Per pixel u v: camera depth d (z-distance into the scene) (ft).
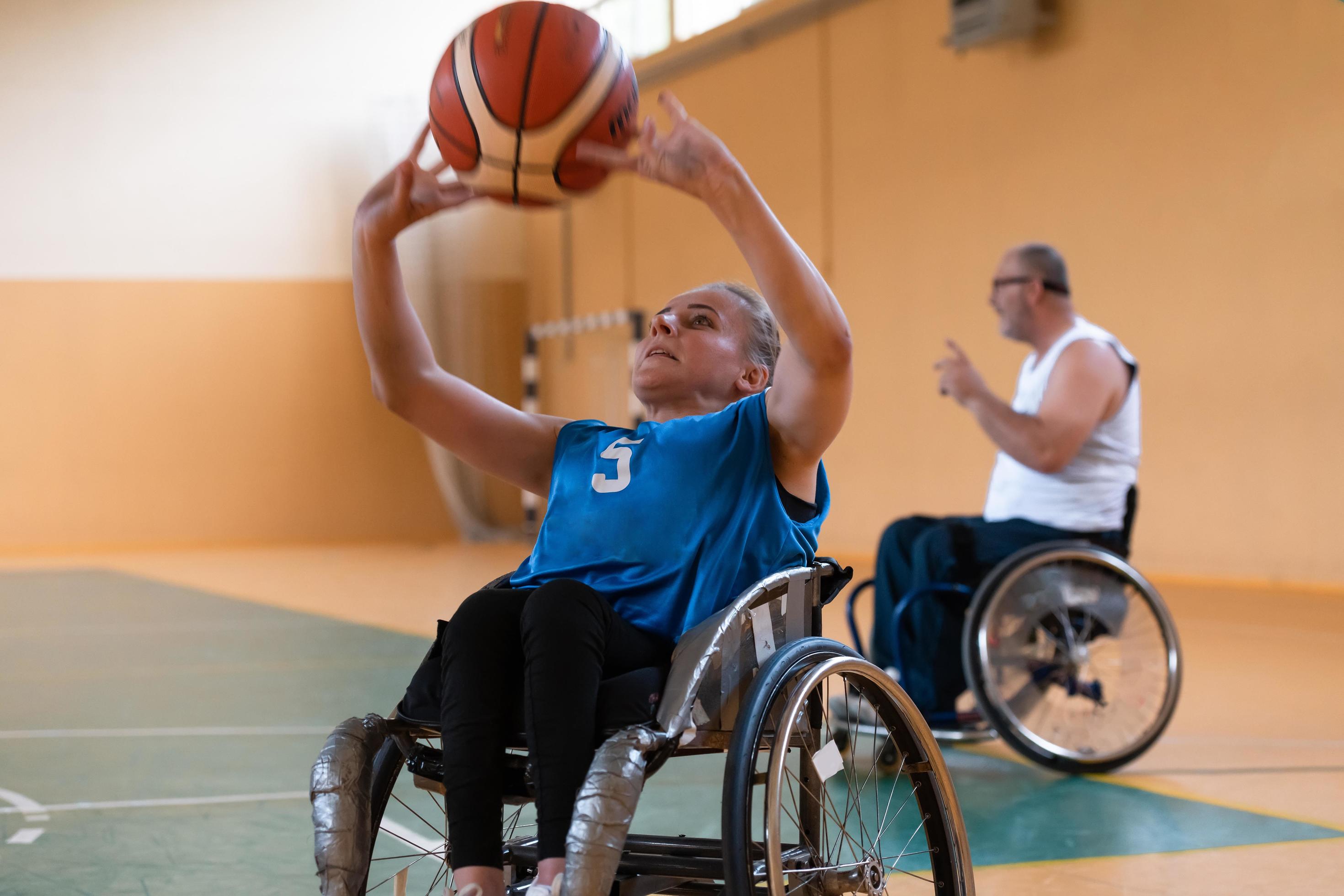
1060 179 29.55
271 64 49.06
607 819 4.74
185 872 8.61
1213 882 8.08
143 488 48.14
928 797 6.20
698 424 6.08
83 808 10.43
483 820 5.08
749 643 5.59
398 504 50.96
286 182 49.44
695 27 40.57
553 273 49.44
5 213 46.57
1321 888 7.95
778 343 6.88
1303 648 18.51
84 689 16.75
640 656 5.56
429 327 50.19
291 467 49.80
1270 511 25.43
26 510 46.88
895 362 34.22
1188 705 14.55
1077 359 11.58
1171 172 27.14
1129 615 11.53
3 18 46.44
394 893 7.66
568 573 5.94
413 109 49.90
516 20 5.82
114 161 47.65
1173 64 26.99
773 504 5.90
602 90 5.80
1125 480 11.81
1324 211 24.38
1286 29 24.86
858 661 5.85
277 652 20.12
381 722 5.75
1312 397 24.64
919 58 33.09
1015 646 11.23
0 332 46.60
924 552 11.64
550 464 6.79
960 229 32.22
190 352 48.60
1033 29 29.60
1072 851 8.84
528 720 5.06
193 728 14.02
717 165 5.40
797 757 11.57
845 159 35.68
